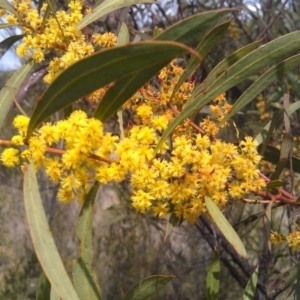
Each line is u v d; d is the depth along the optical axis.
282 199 0.26
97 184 0.22
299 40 0.24
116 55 0.17
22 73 0.29
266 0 0.65
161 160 0.22
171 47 0.17
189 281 0.84
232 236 0.20
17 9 0.28
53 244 0.19
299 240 0.27
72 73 0.18
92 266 0.22
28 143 0.21
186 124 0.24
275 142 0.48
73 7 0.27
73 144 0.20
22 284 0.93
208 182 0.22
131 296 0.24
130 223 0.95
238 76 0.24
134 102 0.26
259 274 0.67
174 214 0.24
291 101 0.56
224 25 0.24
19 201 1.05
